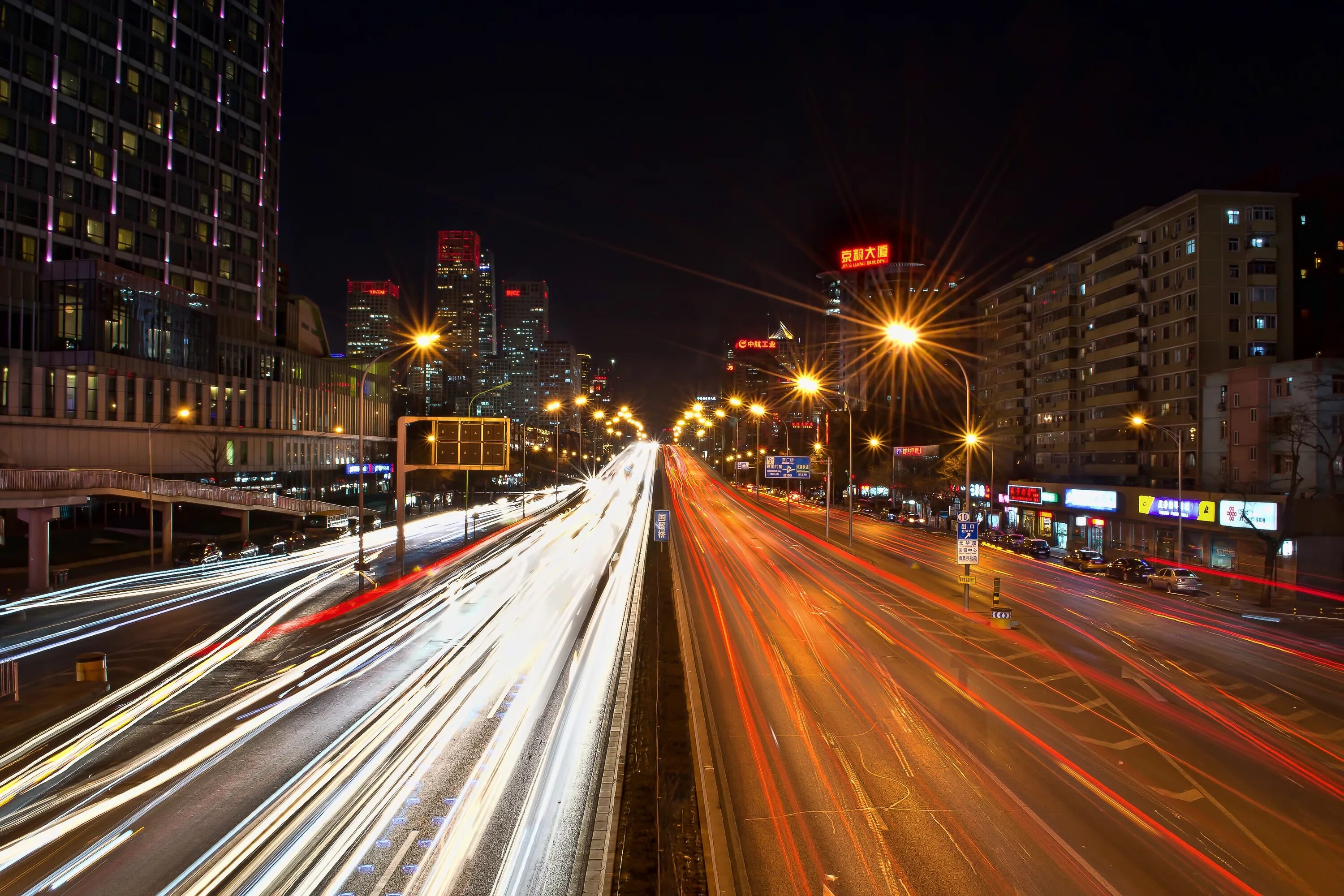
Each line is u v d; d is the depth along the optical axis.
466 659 21.30
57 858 10.58
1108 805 12.13
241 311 79.75
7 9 58.81
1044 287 71.19
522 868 10.05
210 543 48.88
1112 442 59.62
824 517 76.75
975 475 75.12
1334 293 53.56
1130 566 39.81
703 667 20.36
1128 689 18.91
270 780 13.09
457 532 61.28
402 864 10.20
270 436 78.81
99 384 57.00
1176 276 53.28
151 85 70.56
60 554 47.16
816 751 14.32
